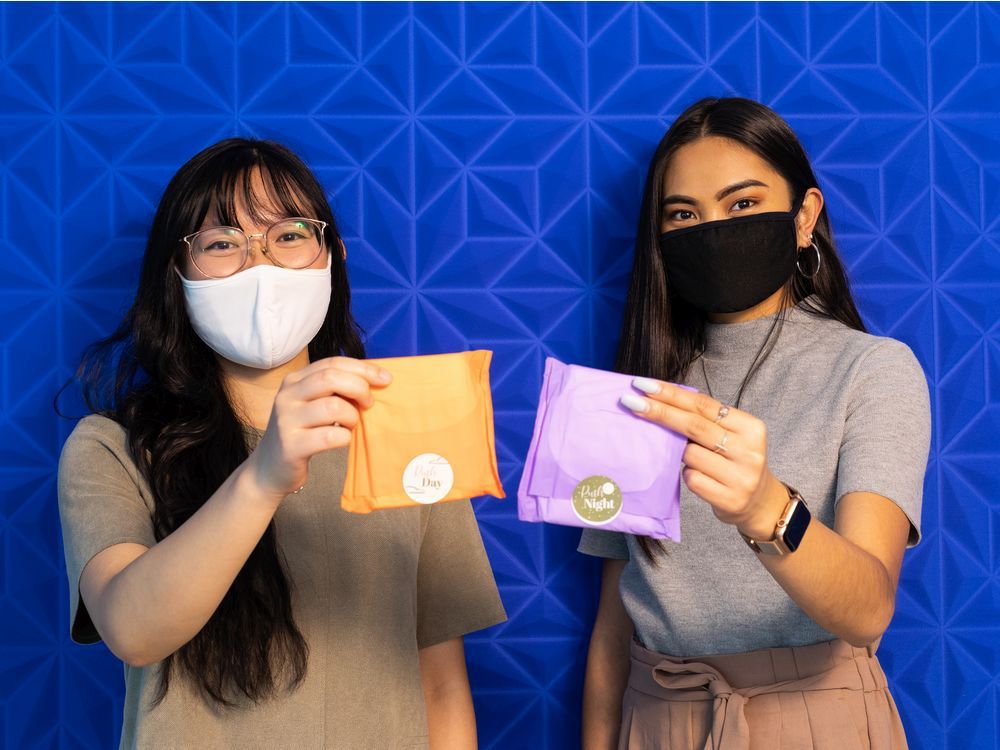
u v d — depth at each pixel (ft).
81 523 3.73
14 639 5.62
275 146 4.46
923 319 5.92
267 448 3.13
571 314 5.89
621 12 5.93
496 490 3.31
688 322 5.12
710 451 3.13
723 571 4.45
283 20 5.84
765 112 4.81
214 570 3.17
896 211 5.96
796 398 4.53
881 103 5.97
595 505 3.30
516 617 5.82
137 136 5.78
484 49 5.90
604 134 5.91
